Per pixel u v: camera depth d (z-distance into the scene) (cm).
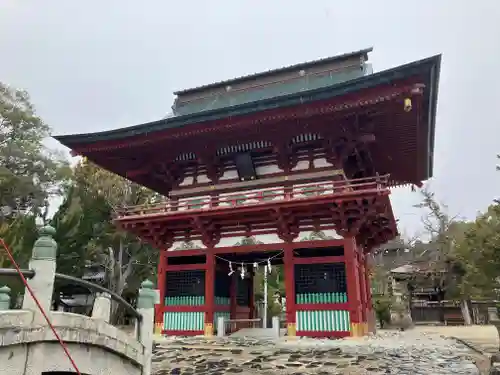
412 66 1542
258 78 2470
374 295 4191
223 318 2133
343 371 1141
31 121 4956
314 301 1945
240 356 1425
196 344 1752
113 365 855
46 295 695
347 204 1875
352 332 1838
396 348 1630
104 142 2217
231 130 2009
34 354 666
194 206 2281
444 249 5378
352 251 1930
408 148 2253
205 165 2306
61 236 3412
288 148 2131
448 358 1378
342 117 1883
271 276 5309
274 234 2111
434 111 1872
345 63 2303
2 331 605
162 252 2306
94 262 4466
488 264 2447
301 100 1784
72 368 737
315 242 2000
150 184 2761
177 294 2233
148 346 991
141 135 2127
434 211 5959
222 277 2395
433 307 5056
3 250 2472
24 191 4656
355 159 2264
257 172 2244
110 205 4206
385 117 1880
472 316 4775
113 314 4028
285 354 1451
